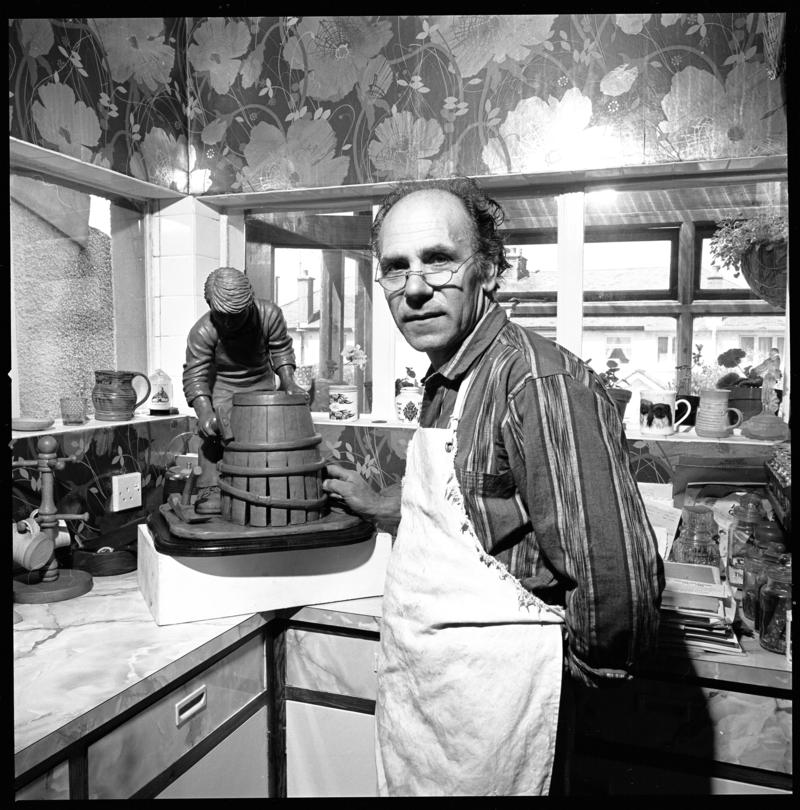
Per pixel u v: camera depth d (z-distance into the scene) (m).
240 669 1.38
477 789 0.93
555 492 0.86
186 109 1.92
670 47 1.50
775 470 1.39
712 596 1.23
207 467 1.47
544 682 0.92
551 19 1.58
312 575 1.40
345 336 1.96
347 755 1.45
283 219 2.00
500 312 1.05
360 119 1.76
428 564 0.99
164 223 1.96
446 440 0.98
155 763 1.16
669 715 1.23
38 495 1.53
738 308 1.60
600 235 1.70
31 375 1.60
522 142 1.62
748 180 1.57
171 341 1.99
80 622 1.31
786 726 1.16
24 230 1.58
